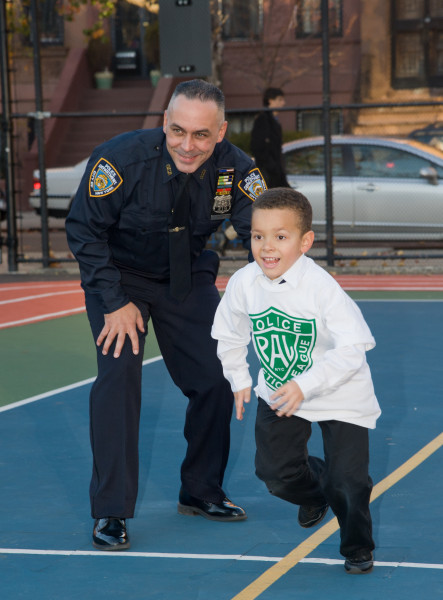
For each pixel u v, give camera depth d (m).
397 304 11.14
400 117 25.89
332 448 3.68
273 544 4.11
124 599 3.54
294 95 26.91
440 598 3.48
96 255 4.23
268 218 3.54
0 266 15.44
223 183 4.27
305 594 3.54
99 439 4.18
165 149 4.18
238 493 4.83
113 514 4.13
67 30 28.50
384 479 4.92
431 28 25.86
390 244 16.28
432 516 4.37
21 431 6.00
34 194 18.17
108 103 27.48
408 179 14.85
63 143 26.75
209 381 4.43
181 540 4.19
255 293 3.75
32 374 7.75
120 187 4.14
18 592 3.62
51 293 12.38
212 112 3.91
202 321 4.45
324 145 13.62
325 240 14.15
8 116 14.20
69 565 3.90
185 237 4.28
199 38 13.24
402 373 7.50
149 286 4.43
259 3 26.81
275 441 3.80
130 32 28.95
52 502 4.70
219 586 3.65
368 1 26.11
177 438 5.79
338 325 3.58
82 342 9.16
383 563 3.83
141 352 4.30
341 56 26.66
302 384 3.47
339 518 3.71
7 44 13.96
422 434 5.78
